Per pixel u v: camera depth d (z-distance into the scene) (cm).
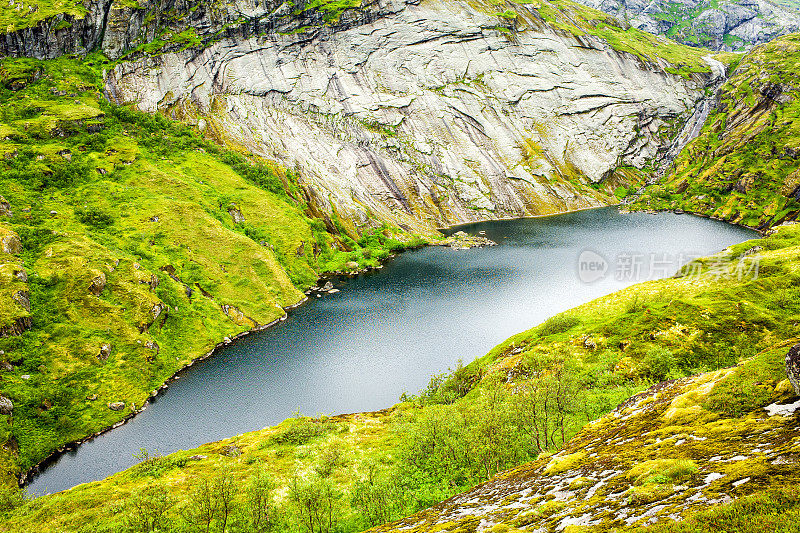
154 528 4681
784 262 10344
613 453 3297
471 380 8869
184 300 12119
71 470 7356
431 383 9050
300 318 13000
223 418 8550
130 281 11325
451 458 5278
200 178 17612
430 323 12006
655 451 2875
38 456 7569
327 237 18812
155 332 10806
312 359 10538
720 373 4006
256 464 6525
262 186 19138
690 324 8156
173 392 9506
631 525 1830
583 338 8831
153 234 13812
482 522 2766
